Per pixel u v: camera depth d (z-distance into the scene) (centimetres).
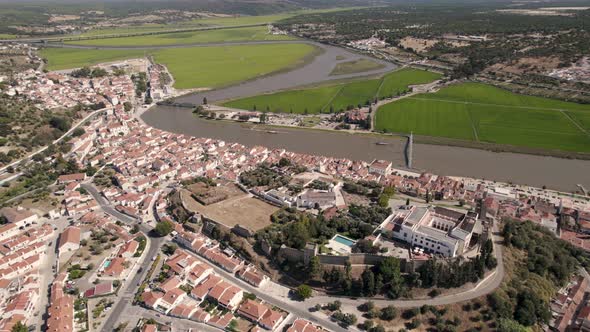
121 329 19412
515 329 18775
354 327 19762
